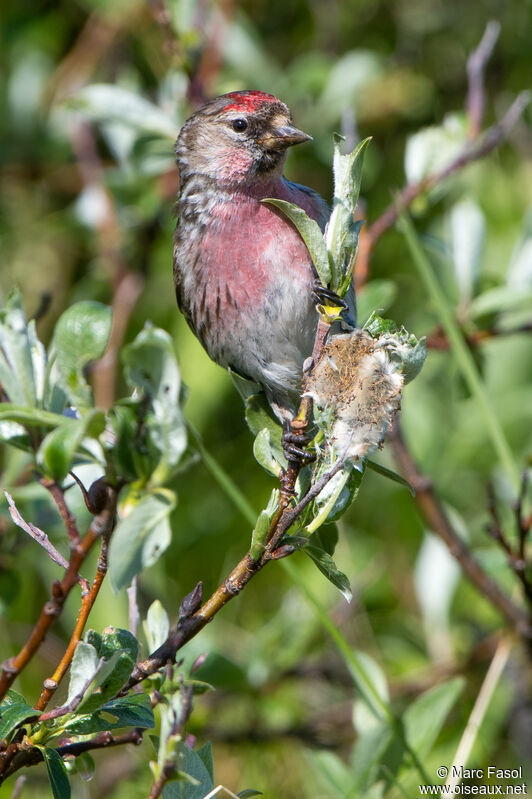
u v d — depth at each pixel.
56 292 11.17
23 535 7.55
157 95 10.50
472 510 10.12
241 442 10.60
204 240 6.91
